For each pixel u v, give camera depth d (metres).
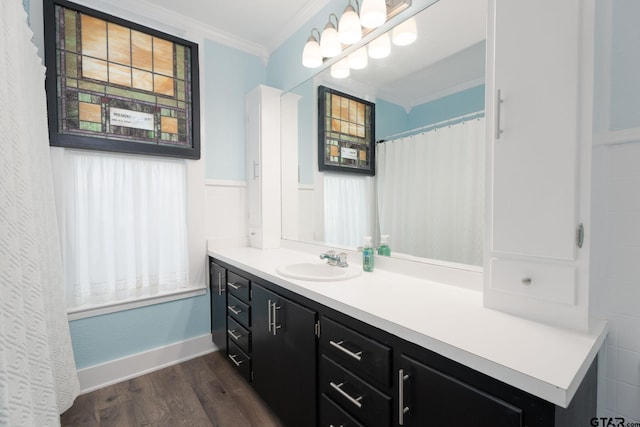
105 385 1.83
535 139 0.85
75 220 1.73
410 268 1.41
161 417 1.56
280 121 2.32
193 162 2.13
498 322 0.86
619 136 0.87
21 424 0.71
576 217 0.79
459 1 1.25
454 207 1.27
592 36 0.76
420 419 0.81
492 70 0.94
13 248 0.75
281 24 2.18
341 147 1.82
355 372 1.01
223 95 2.29
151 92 1.94
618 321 0.89
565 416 0.61
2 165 0.75
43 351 0.94
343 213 1.81
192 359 2.15
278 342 1.42
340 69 1.81
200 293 2.20
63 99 1.65
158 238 2.02
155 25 2.01
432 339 0.77
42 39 1.59
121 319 1.91
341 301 1.05
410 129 1.44
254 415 1.58
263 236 2.24
